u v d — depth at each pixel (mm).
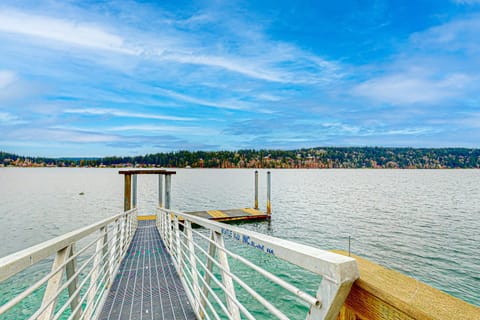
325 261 792
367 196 27641
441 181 53906
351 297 810
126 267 5020
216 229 2182
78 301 2223
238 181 53531
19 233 12945
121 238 5273
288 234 12086
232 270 7270
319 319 806
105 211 19625
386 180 57594
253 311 5449
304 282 6543
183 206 21250
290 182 51062
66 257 1911
